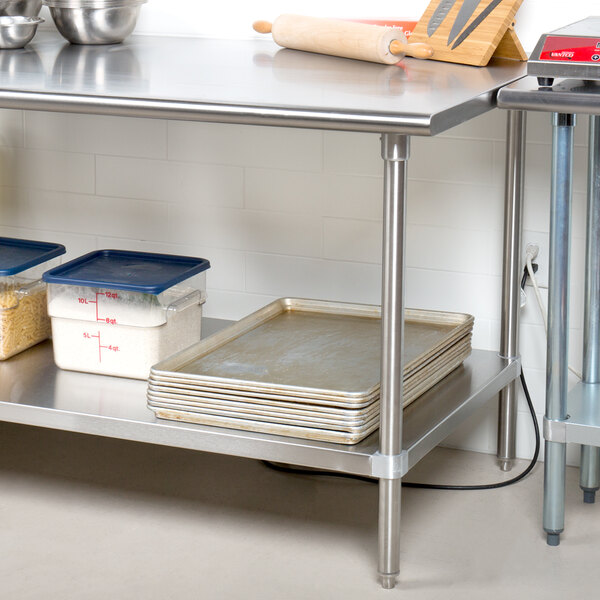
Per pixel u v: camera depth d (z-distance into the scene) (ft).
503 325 9.80
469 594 7.88
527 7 9.54
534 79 8.13
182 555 8.45
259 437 7.93
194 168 10.83
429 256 10.27
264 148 10.53
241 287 10.98
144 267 9.52
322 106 6.79
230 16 10.54
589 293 9.02
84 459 10.18
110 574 8.16
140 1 10.30
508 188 9.52
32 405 8.57
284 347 9.12
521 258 9.71
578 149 9.57
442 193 10.08
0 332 9.54
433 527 8.90
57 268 9.36
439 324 9.67
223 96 7.19
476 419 10.43
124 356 9.13
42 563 8.31
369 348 9.09
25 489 9.56
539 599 7.80
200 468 10.00
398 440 7.62
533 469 10.09
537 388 10.18
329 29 9.27
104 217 11.29
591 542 8.68
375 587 7.96
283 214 10.64
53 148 11.29
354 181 10.28
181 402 8.16
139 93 7.30
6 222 11.69
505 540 8.69
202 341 8.97
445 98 7.14
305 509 9.20
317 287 10.70
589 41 7.27
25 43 10.00
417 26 9.42
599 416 8.34
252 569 8.23
